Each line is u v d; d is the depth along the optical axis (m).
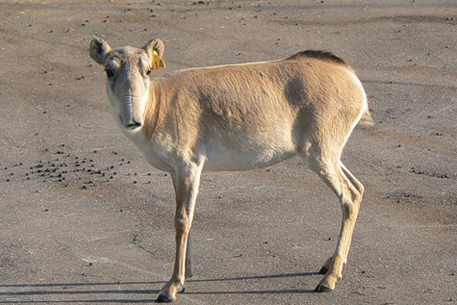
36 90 20.16
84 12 25.36
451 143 17.31
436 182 15.45
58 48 22.64
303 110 11.43
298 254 12.38
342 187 11.54
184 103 11.09
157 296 10.98
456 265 12.01
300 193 14.94
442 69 21.64
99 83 20.72
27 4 25.92
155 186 15.20
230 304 10.77
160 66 10.87
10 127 18.11
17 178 15.46
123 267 11.94
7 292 11.08
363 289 11.23
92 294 11.04
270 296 11.02
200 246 12.68
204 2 26.86
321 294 11.09
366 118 12.24
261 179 15.63
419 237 13.05
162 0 26.94
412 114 18.88
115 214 13.93
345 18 25.45
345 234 11.51
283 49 22.86
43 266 11.94
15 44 22.77
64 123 18.42
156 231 13.27
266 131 11.34
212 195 14.80
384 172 15.95
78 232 13.19
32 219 13.67
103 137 17.72
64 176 15.61
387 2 26.98
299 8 26.38
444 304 10.76
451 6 26.42
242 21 25.05
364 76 21.16
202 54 22.36
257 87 11.39
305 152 11.49
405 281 11.48
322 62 11.83
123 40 23.17
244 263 12.07
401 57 22.45
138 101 10.31
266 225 13.50
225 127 11.23
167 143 10.98
